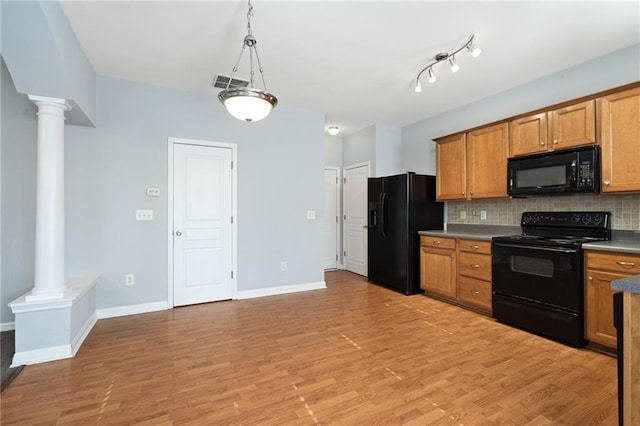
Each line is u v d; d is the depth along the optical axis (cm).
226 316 323
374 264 469
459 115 419
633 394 109
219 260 379
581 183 257
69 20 224
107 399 179
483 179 348
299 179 430
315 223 443
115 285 325
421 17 223
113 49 267
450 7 212
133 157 333
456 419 161
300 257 431
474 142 358
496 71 311
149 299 341
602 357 229
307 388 190
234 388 190
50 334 227
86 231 313
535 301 271
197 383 196
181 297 359
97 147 317
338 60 288
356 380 199
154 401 177
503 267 300
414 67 303
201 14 219
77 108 260
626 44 260
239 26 234
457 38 251
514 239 289
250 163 397
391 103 404
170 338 267
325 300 383
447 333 276
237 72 313
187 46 263
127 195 330
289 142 423
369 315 326
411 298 391
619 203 265
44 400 178
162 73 316
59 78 221
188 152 362
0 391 187
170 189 351
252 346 251
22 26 186
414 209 411
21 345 220
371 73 315
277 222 415
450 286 363
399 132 523
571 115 269
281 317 320
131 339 264
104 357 231
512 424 157
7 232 293
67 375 205
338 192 593
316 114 443
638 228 254
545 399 178
